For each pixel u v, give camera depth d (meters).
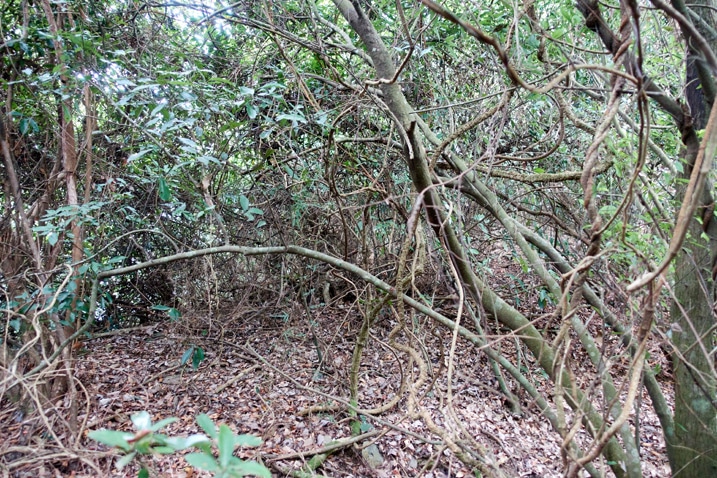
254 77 3.84
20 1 3.46
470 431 3.73
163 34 3.93
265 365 3.98
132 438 1.04
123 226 4.11
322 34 3.91
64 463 2.57
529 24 2.65
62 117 3.43
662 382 4.30
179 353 4.79
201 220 4.64
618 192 2.76
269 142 4.04
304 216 4.70
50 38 2.96
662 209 2.12
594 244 1.54
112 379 4.21
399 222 4.53
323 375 4.54
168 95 3.03
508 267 5.30
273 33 3.22
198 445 1.13
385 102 2.75
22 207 3.07
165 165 3.29
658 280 1.33
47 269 3.31
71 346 3.35
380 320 5.58
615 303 2.50
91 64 2.95
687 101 2.07
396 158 4.11
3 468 1.93
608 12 2.45
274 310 5.12
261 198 4.53
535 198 4.07
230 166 3.72
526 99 2.87
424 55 3.58
